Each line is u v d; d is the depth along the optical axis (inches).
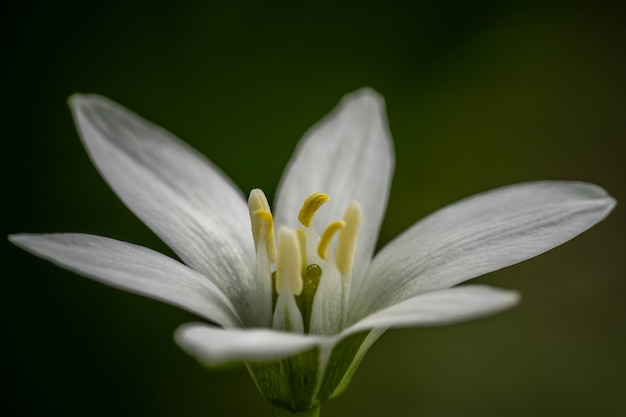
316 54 6.9
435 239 5.0
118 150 5.1
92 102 5.1
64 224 6.4
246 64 6.8
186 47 6.7
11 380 6.2
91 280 6.2
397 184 7.1
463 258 4.9
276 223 5.2
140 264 4.6
